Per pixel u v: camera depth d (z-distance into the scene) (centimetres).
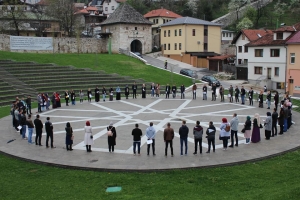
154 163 1803
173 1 13162
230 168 1761
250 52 5869
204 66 7638
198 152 2012
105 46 8306
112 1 13275
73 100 3822
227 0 12875
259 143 2200
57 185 1550
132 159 1878
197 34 8062
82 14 11256
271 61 5491
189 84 5497
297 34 5119
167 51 8525
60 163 1812
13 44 6309
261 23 10606
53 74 4881
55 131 2573
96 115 3189
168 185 1538
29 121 2209
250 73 5922
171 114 3219
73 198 1399
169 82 5484
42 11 9400
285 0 12206
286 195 1273
